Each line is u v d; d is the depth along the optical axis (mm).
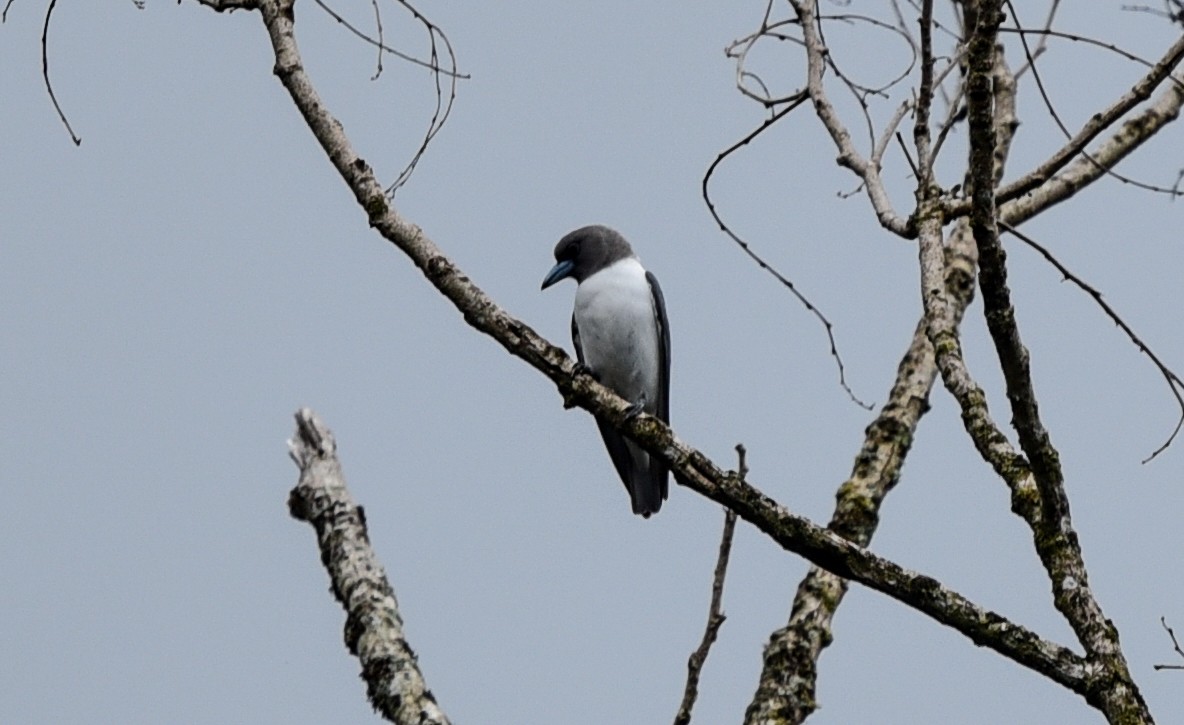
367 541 8914
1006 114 14203
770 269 12734
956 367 10188
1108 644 8727
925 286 10633
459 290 10555
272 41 11070
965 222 14430
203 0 11500
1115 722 8469
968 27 11578
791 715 11062
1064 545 9109
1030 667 8836
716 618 9812
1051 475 9125
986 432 9820
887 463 12578
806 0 12547
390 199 10688
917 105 11320
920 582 9117
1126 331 10211
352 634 8531
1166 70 10062
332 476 9148
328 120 10820
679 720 9656
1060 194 14070
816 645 11414
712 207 12617
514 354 10555
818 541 9344
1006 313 8898
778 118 12094
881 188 11469
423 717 8070
